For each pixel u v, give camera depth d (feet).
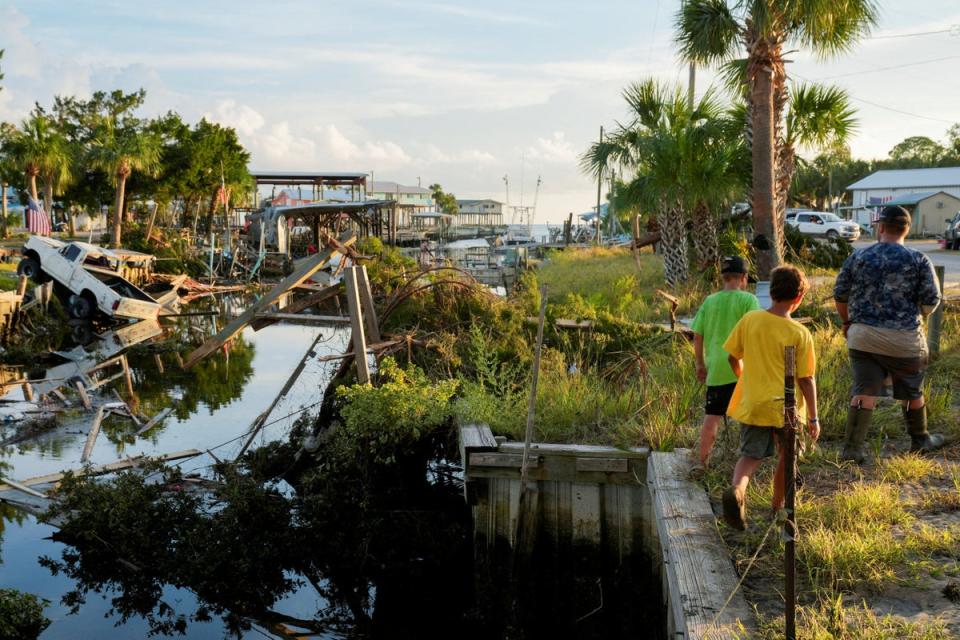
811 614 13.39
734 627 13.10
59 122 178.60
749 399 16.11
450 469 31.55
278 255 164.45
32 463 38.34
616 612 22.43
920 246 121.60
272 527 27.96
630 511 22.76
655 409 25.84
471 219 504.02
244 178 189.47
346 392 29.60
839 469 19.88
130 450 40.68
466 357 33.96
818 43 48.42
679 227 61.41
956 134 286.87
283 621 24.06
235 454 38.68
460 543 27.94
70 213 202.08
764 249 51.01
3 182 178.09
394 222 169.48
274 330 90.74
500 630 23.00
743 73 57.52
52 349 77.36
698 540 16.31
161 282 126.52
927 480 18.99
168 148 179.63
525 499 23.21
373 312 36.78
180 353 74.84
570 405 27.02
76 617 23.85
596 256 117.80
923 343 20.12
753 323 16.37
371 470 28.30
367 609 24.81
